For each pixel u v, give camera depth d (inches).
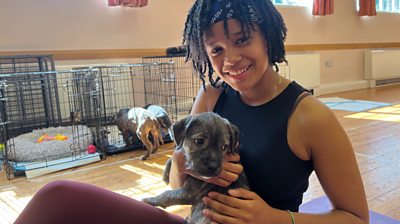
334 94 247.9
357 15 268.1
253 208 38.5
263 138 41.1
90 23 159.8
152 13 175.5
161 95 176.9
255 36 39.5
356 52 271.4
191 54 47.9
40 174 105.1
